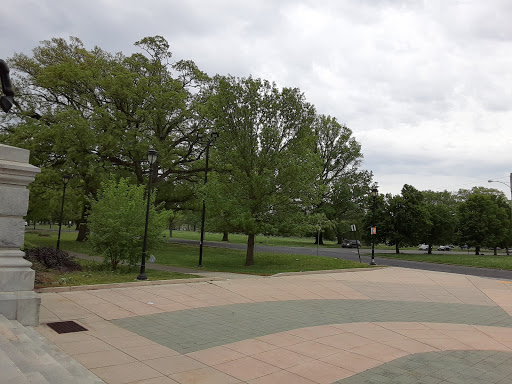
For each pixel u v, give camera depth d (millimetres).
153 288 12477
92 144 27625
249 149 20938
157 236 17094
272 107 20938
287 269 19766
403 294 14469
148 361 5891
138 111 29391
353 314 10484
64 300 9898
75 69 29312
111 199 16656
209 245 41219
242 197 21156
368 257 32969
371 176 53125
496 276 21312
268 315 9789
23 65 31625
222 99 21000
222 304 10930
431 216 39281
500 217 44625
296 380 5387
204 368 5723
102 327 7781
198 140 33750
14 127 32594
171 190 33688
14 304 6918
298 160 21094
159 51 33781
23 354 4902
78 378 4867
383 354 6809
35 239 36406
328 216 50656
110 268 16562
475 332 8883
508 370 6152
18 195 7320
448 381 5551
